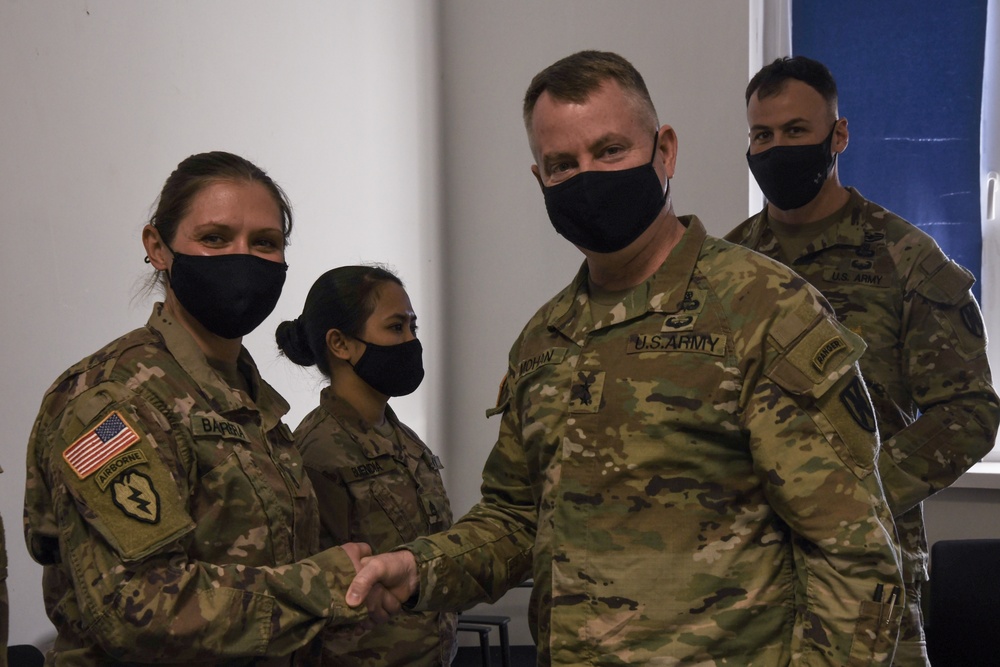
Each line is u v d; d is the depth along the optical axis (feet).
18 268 7.03
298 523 5.27
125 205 8.25
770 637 4.48
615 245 4.83
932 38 15.21
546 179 4.98
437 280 15.30
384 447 7.06
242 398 5.18
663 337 4.70
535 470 5.15
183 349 5.04
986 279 15.12
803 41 15.60
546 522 4.92
